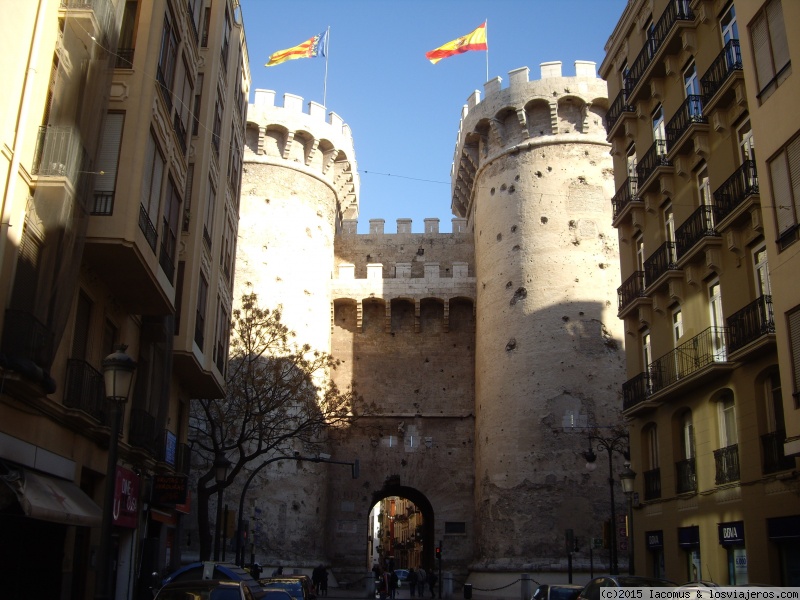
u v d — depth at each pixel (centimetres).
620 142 2991
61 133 1490
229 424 3092
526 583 3656
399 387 4950
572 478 4031
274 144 4953
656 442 2570
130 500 2069
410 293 5019
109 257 1730
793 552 1800
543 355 4234
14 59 1388
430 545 5159
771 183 1814
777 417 1906
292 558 4303
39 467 1526
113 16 1636
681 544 2322
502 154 4750
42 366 1425
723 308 2131
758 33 1888
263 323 3234
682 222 2417
